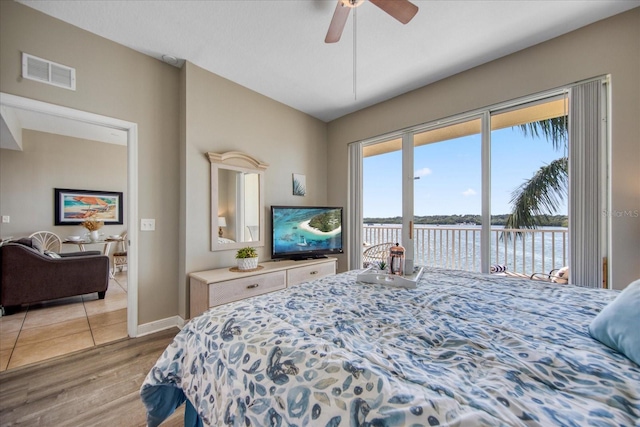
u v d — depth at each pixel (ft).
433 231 12.23
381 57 8.17
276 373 2.37
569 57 7.03
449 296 4.33
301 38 7.32
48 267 9.89
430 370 2.24
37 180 14.51
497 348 2.61
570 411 1.73
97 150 16.42
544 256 9.12
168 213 8.51
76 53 6.83
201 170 8.73
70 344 7.22
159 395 3.59
